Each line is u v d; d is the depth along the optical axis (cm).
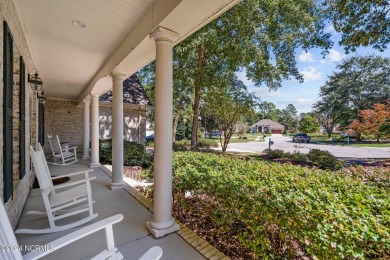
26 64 331
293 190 223
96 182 441
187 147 1060
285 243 199
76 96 848
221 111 962
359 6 448
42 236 228
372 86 1902
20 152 276
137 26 264
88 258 192
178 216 308
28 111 371
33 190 381
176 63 963
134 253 200
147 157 782
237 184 248
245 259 214
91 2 224
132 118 1135
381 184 299
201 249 207
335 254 146
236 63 776
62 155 630
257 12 692
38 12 245
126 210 297
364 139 2050
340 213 163
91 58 395
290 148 1675
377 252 143
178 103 1158
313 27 739
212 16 207
